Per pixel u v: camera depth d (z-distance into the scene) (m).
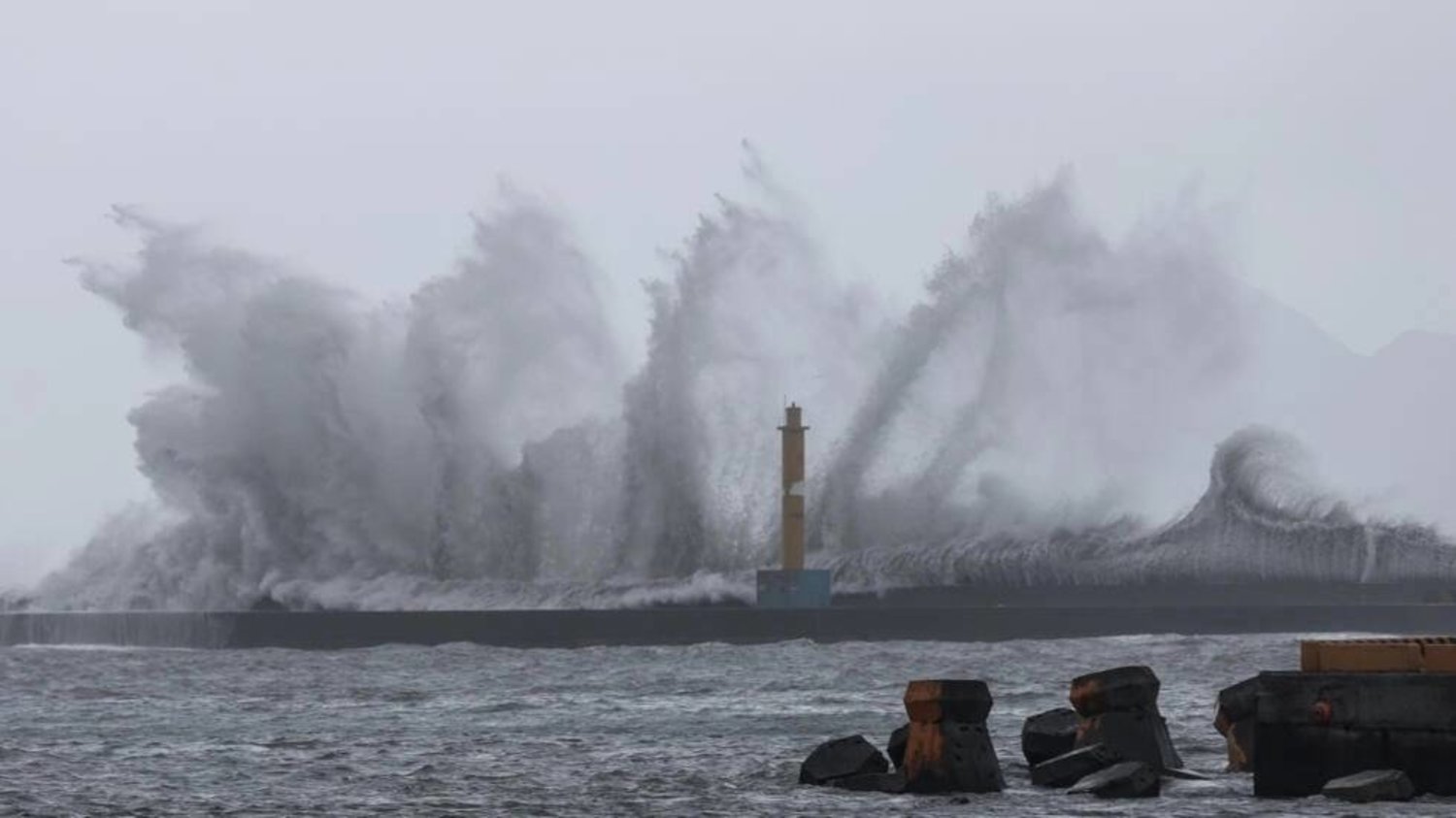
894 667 190.25
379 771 101.12
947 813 77.38
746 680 177.12
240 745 119.62
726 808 81.31
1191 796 81.31
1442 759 75.62
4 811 83.38
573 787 91.50
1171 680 162.75
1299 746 78.88
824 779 89.56
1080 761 86.00
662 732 125.38
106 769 104.00
